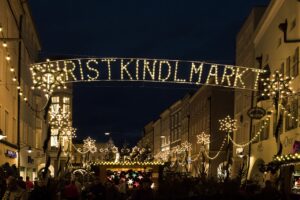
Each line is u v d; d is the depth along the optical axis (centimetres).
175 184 1714
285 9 3391
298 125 2902
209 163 6222
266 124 3888
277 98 2620
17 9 3650
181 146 8712
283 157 2319
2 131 2855
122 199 2047
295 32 3116
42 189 1655
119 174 2783
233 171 5269
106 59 2166
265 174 3456
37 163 4919
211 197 1526
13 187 1524
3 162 2944
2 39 1831
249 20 4894
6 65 3080
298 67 2978
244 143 4931
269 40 3928
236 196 1580
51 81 2202
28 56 4353
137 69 2177
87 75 2191
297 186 2436
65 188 2125
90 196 1981
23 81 3934
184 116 9650
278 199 1634
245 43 5116
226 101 6656
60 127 3956
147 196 1534
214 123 6612
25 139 4112
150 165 2803
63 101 6775
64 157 6141
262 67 4159
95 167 2816
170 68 2209
